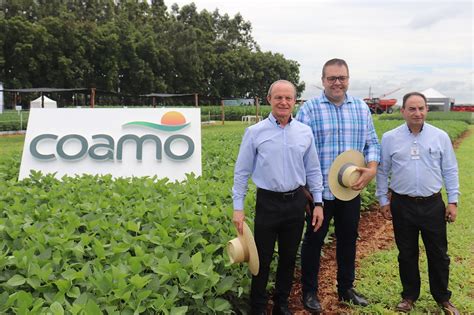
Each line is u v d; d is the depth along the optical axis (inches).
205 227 156.2
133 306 105.4
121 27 2065.7
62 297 105.6
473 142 856.9
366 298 170.6
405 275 160.4
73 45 1841.8
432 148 150.5
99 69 1956.2
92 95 1011.9
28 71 1759.4
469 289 179.2
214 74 2482.8
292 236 144.3
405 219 155.3
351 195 157.1
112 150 298.4
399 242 159.0
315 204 147.4
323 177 158.2
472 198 343.6
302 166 141.0
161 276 123.3
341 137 156.6
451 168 153.1
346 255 164.7
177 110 304.2
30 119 300.8
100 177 263.4
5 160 335.9
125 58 2021.4
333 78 153.1
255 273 133.8
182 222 159.6
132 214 170.7
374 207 314.8
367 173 154.7
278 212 139.3
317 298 162.2
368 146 163.2
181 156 298.0
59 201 189.0
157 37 2316.7
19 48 1689.2
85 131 300.7
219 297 133.3
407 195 153.9
